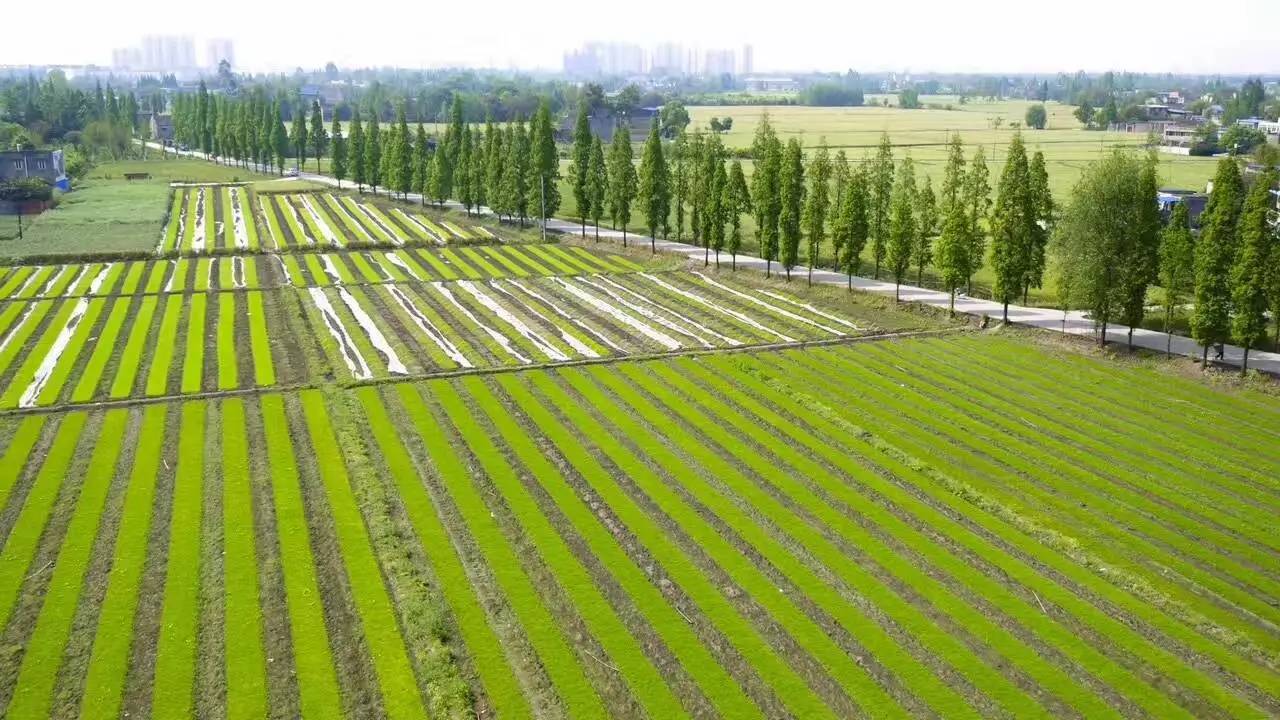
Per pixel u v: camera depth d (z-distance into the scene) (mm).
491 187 122938
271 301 82438
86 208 129125
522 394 59750
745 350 69750
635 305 82750
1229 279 62406
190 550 40094
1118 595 37750
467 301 83625
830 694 31562
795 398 59688
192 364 64500
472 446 51469
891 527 43000
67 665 32844
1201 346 65188
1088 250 67812
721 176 94875
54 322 74562
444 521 43031
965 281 80938
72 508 43969
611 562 39656
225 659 33094
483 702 31062
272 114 177250
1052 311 79688
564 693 31484
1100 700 31438
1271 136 188250
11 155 147375
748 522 43312
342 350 68062
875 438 53125
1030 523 43469
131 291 84938
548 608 36312
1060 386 62406
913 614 36156
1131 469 49781
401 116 141125
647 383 62312
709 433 53969
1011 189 73562
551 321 77188
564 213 136000
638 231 119312
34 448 50656
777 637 34656
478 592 37344
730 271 94938
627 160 109562
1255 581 39094
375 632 34531
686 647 34000
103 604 36375
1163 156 184250
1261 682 32469
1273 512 45125
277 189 152500
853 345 71312
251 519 42781
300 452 50188
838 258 98125
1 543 40719
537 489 46438
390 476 47531
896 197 96375
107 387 59875
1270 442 53312
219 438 51969
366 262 99750
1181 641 34844
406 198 146125
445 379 62375
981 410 58125
